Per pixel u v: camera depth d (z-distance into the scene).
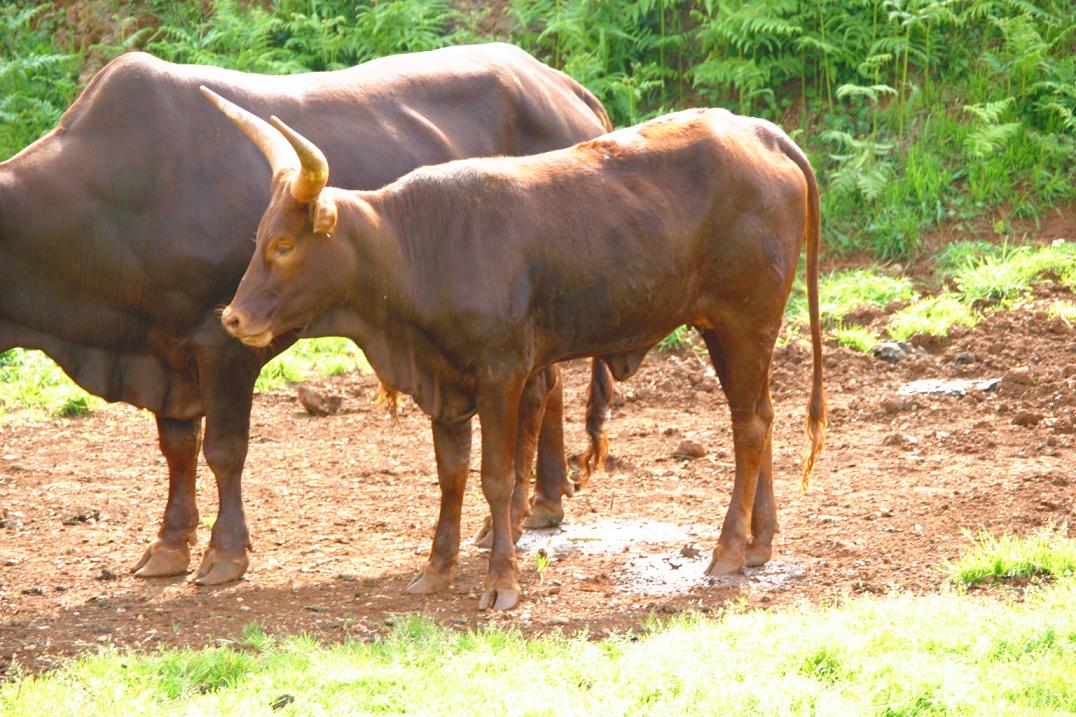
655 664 5.61
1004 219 13.84
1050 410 10.03
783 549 7.66
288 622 6.80
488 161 6.99
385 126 8.12
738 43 14.81
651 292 7.00
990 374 11.03
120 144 7.34
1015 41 14.51
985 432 9.67
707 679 5.39
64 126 7.52
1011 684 5.23
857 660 5.52
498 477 6.90
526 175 6.91
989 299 12.48
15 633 6.74
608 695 5.33
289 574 7.63
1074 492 8.18
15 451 10.57
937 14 14.51
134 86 7.44
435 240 6.74
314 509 8.98
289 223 6.36
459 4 16.88
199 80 7.62
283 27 16.45
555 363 7.40
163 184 7.32
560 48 15.94
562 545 8.00
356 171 7.93
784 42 15.24
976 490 8.38
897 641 5.74
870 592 6.80
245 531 7.56
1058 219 13.84
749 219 7.17
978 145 13.94
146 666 5.93
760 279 7.22
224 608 7.06
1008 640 5.64
